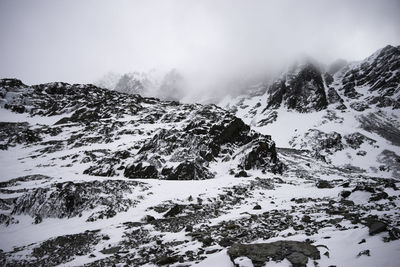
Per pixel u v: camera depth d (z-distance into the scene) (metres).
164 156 53.84
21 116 118.50
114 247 17.86
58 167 60.94
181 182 40.75
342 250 9.80
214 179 45.28
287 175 56.94
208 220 22.44
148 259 13.98
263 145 60.12
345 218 15.59
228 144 63.09
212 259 11.08
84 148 79.00
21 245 20.38
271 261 9.66
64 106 129.50
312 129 147.88
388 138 131.12
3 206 29.27
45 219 26.31
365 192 24.14
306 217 17.17
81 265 15.17
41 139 92.62
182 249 14.51
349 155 120.56
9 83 141.25
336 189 32.81
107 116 116.12
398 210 15.94
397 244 9.04
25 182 43.94
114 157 58.59
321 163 86.94
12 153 78.88
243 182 42.31
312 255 9.57
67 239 20.52
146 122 105.44
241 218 21.64
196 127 65.31
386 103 170.12
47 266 16.05
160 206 28.31
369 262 8.23
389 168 104.81
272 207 25.39
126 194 31.86
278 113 191.62
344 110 174.50
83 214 26.78
